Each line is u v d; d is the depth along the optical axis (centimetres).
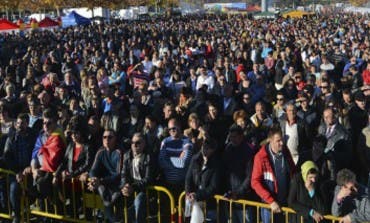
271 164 622
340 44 2377
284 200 624
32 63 1795
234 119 865
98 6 6119
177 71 1491
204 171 654
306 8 12088
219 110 1031
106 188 706
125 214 700
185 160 731
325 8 10762
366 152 782
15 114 1110
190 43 2492
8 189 781
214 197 653
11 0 5962
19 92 1395
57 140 758
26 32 4116
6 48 2633
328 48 2073
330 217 579
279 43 2367
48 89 1295
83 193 736
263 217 649
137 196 691
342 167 784
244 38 2850
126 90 1501
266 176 623
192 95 1157
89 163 738
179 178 730
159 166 741
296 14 7125
